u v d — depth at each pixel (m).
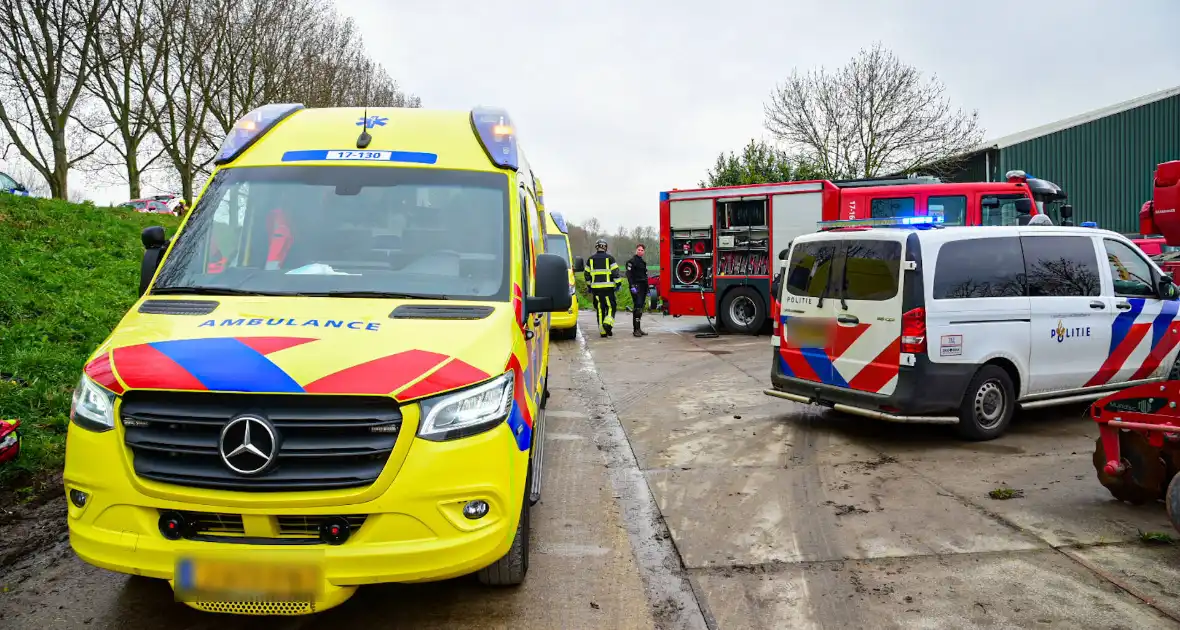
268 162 4.39
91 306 9.08
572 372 10.67
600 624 3.41
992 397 6.39
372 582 2.88
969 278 6.24
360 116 4.79
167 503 2.86
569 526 4.68
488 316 3.60
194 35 23.17
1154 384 4.45
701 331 15.87
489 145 4.55
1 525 4.52
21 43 19.27
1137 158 28.27
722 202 14.88
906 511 4.80
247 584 2.84
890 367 6.18
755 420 7.48
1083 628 3.29
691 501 5.13
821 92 28.53
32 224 12.52
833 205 13.95
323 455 2.87
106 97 22.30
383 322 3.42
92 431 2.96
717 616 3.49
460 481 2.96
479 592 3.74
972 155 28.47
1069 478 5.38
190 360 3.03
